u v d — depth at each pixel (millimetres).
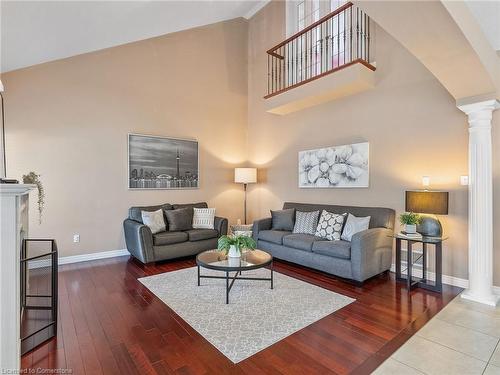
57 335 2309
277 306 2861
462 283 3387
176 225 4703
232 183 6219
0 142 3684
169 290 3266
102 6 2648
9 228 1556
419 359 2035
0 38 2568
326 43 4758
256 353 2092
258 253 3553
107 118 4633
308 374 1870
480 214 3014
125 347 2158
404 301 2996
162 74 5234
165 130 5277
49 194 4145
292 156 5473
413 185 3799
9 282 1558
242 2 5414
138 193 4957
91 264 4273
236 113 6273
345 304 2916
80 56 4367
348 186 4504
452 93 3016
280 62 5715
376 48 4188
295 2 5598
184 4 3648
